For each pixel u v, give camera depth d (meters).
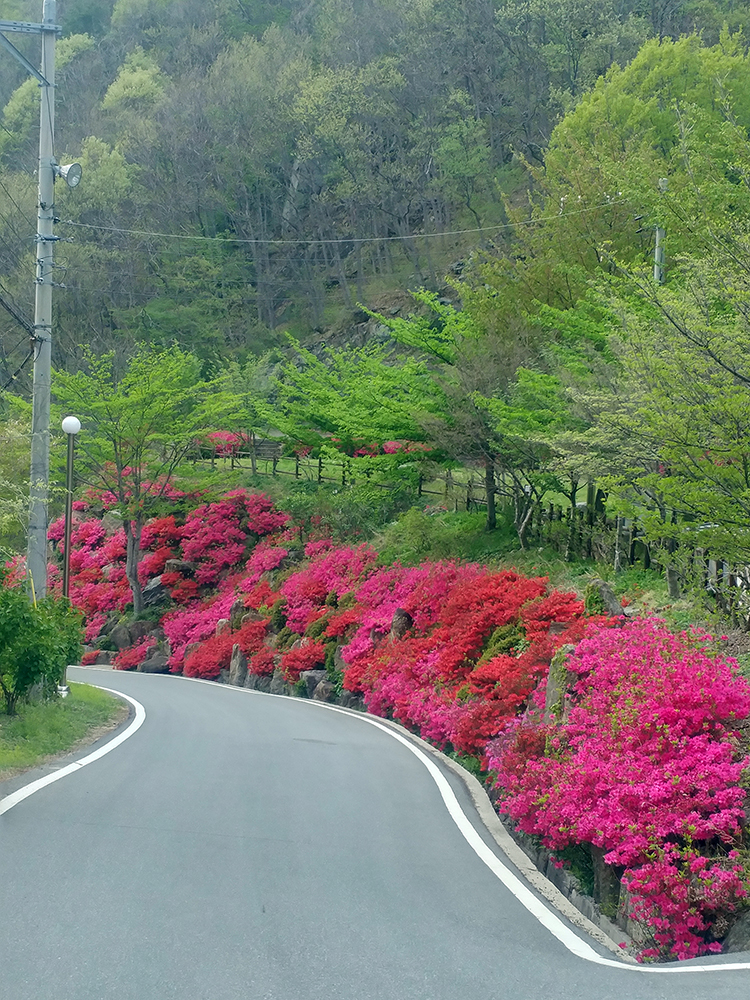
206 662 28.75
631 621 12.34
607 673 10.25
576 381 17.58
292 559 32.12
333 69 67.19
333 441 34.94
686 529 11.20
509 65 62.75
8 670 14.36
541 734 10.34
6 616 14.00
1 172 69.12
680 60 31.80
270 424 39.41
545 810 8.56
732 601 12.72
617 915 7.53
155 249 63.28
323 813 9.28
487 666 14.52
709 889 6.92
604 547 19.31
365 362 30.72
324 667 23.98
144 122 66.75
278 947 5.42
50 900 5.99
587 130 31.39
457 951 5.62
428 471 26.36
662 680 9.09
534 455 21.36
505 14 58.31
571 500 21.44
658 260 18.38
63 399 33.28
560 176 29.06
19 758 11.17
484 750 12.97
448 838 8.86
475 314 25.70
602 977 5.38
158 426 33.34
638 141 27.92
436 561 24.25
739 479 10.41
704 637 10.64
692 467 10.62
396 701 17.58
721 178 13.01
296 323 62.25
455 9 62.84
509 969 5.38
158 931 5.54
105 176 61.12
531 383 19.70
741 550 10.58
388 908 6.41
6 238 61.50
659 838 7.50
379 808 9.79
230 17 85.38
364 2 74.56
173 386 34.66
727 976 5.45
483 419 22.44
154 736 14.02
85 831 7.86
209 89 68.50
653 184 16.20
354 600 25.48
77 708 16.00
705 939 6.95
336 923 5.95
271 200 69.25
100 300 61.56
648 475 12.09
